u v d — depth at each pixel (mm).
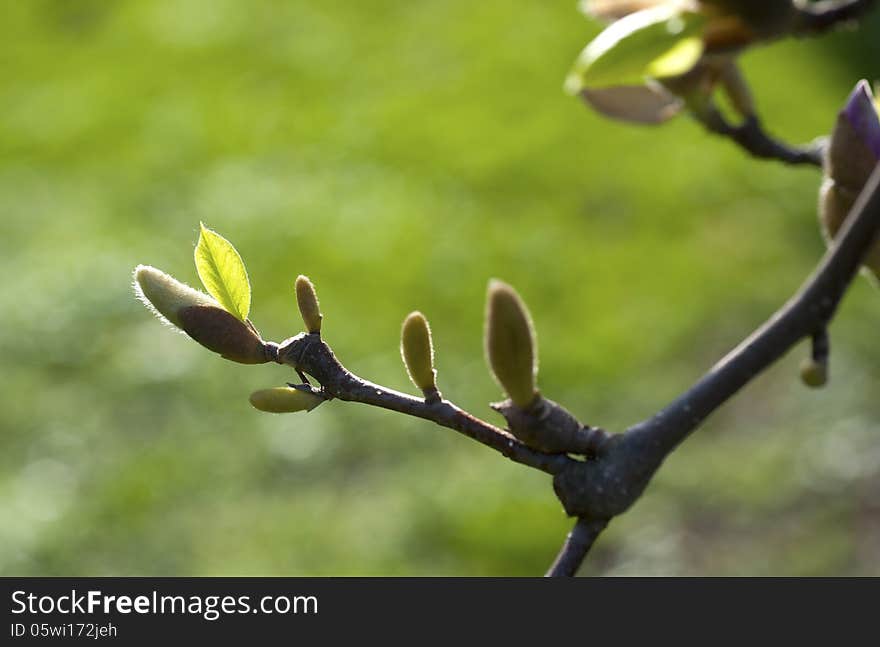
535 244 11414
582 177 12508
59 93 15000
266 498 8484
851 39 14289
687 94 1926
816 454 8164
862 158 1365
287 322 10367
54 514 8164
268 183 12641
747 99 1933
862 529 7426
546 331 10250
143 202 12492
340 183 12680
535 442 1220
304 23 16344
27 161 13484
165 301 1282
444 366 9852
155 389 9523
